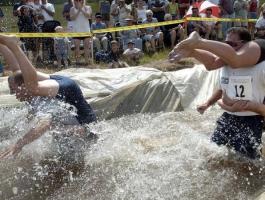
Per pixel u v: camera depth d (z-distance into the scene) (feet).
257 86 14.87
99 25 39.58
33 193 14.61
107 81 24.03
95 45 37.32
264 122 16.60
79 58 36.86
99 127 17.38
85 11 36.01
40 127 14.43
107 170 15.34
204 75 25.40
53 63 35.29
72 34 34.17
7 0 55.47
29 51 35.37
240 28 14.98
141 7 44.98
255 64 14.69
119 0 42.98
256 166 15.23
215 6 45.24
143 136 18.11
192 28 43.55
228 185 14.43
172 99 23.75
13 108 19.49
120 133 18.10
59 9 60.23
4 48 15.62
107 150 16.33
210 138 16.38
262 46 14.64
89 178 15.08
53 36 33.17
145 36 41.24
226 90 15.31
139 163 15.57
